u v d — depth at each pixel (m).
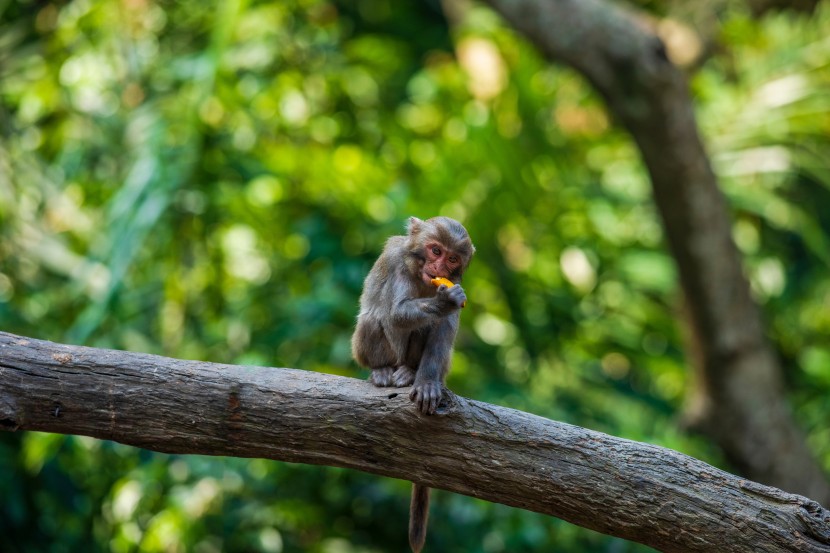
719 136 17.25
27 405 6.46
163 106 14.07
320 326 13.16
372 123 16.23
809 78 16.95
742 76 17.89
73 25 14.67
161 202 12.63
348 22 22.98
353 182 14.25
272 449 6.66
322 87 15.85
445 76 16.94
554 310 15.77
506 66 16.25
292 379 6.70
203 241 13.81
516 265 15.73
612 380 16.67
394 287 8.03
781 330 19.30
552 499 6.52
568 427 6.61
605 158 17.83
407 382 7.60
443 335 7.77
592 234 16.30
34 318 13.33
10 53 15.13
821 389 18.27
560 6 13.91
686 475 6.43
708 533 6.32
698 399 16.05
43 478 13.19
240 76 15.08
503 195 15.17
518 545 13.05
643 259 16.44
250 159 14.08
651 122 14.05
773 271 19.48
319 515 13.62
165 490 12.82
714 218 14.69
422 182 15.25
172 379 6.58
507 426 6.57
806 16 19.59
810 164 17.17
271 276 14.28
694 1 20.77
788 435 15.76
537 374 15.52
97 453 13.11
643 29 13.97
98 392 6.51
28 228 13.85
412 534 7.77
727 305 15.10
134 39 15.02
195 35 15.56
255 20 15.51
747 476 16.23
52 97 14.62
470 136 15.11
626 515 6.43
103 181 14.22
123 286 12.88
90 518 13.25
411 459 6.63
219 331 13.67
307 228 14.05
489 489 6.59
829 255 20.62
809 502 6.30
